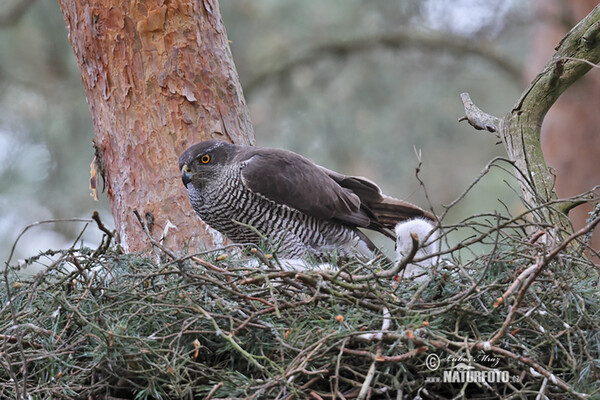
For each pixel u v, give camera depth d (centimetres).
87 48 1077
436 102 2033
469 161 1997
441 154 2008
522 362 672
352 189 1195
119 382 738
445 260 774
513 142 950
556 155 1834
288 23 2083
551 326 726
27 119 1909
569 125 1825
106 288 775
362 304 728
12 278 846
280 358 719
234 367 751
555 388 683
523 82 1986
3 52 1891
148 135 1066
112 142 1077
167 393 738
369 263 800
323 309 743
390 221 1193
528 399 698
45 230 1844
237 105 1122
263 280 756
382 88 2053
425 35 2050
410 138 2002
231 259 877
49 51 1895
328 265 904
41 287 810
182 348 729
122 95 1066
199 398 735
